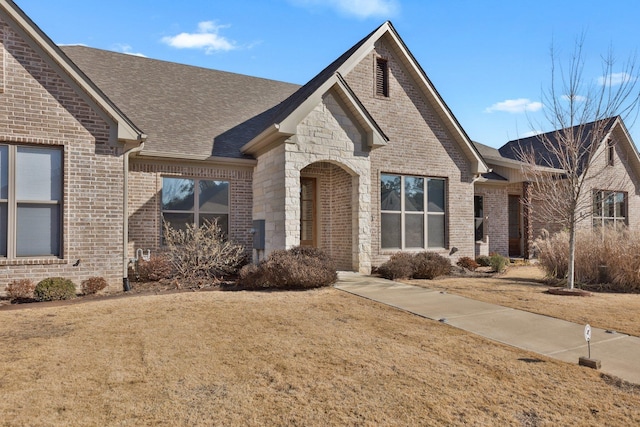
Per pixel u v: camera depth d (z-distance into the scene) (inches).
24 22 362.9
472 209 641.6
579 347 236.4
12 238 367.9
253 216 544.7
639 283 424.8
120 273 403.9
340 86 487.5
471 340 247.0
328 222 584.4
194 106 606.2
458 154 631.8
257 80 738.8
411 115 595.8
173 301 343.0
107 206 399.9
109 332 253.0
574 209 419.2
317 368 198.2
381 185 571.5
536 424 147.9
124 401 162.1
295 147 465.1
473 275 542.6
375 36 564.4
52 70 378.0
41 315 294.5
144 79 622.2
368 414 153.5
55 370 192.5
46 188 381.4
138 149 433.4
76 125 387.5
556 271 475.8
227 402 162.2
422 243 600.1
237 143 558.6
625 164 872.9
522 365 206.1
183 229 513.3
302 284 399.2
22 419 147.2
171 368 196.4
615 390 177.3
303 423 146.6
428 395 170.1
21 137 364.2
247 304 333.1
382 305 337.7
